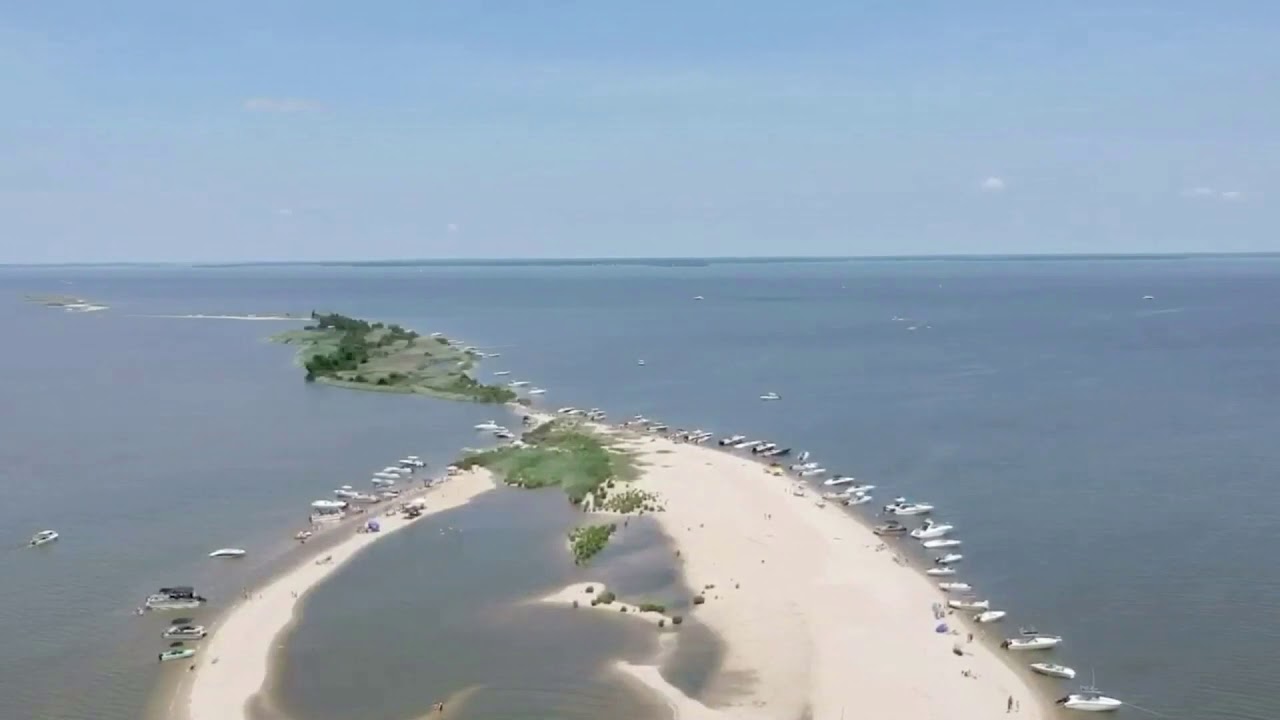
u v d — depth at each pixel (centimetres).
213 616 9756
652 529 12188
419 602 10062
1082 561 11000
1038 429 17700
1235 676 8338
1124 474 14512
